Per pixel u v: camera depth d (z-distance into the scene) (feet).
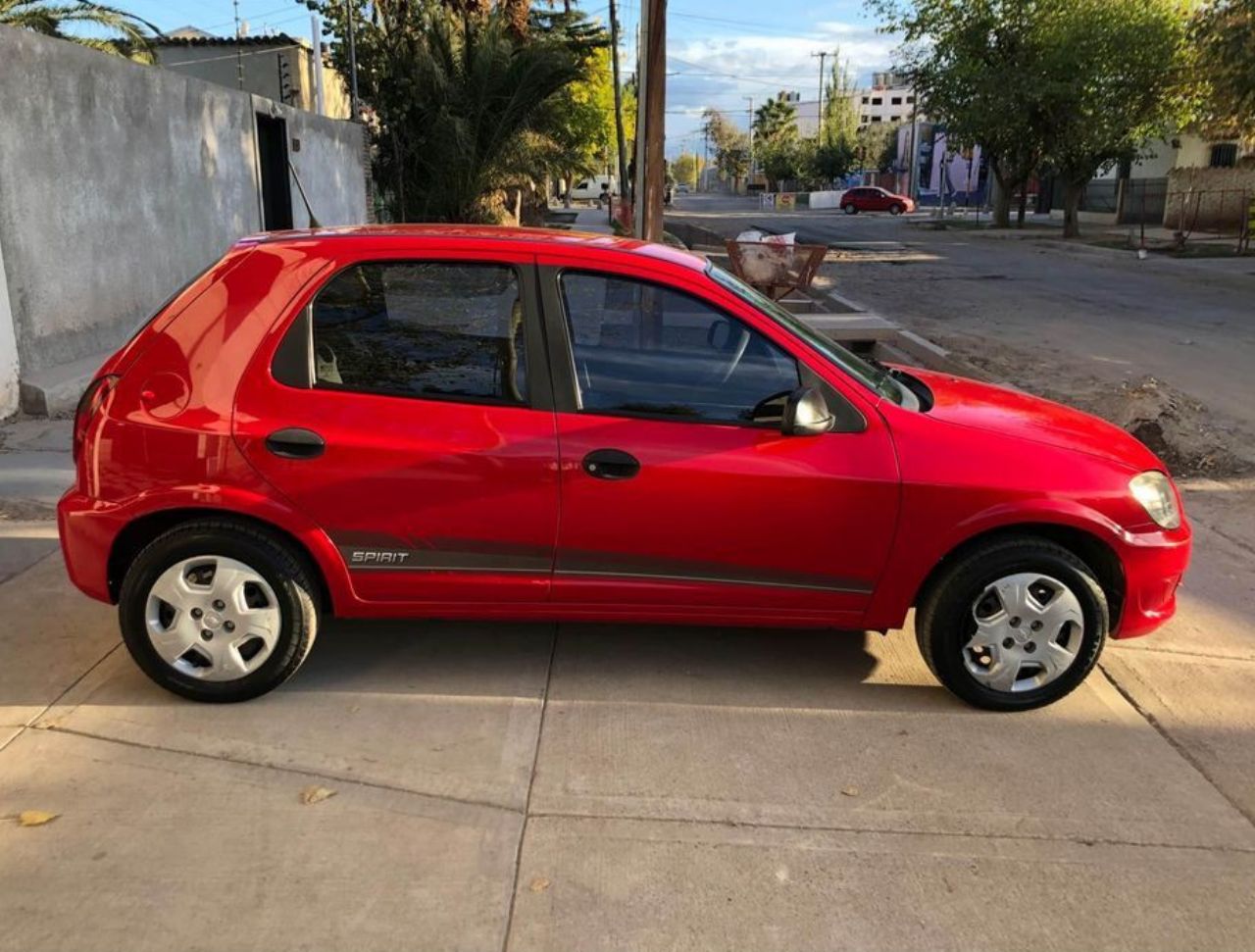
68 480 20.71
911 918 8.95
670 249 13.66
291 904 8.87
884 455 11.85
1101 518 11.89
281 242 12.12
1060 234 108.78
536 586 12.17
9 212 25.46
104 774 10.70
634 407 11.91
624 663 13.56
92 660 13.23
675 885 9.27
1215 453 23.99
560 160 75.72
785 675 13.37
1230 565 17.67
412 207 74.74
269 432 11.56
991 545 12.03
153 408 11.68
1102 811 10.56
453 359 11.93
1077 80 96.78
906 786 10.89
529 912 8.88
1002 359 35.94
